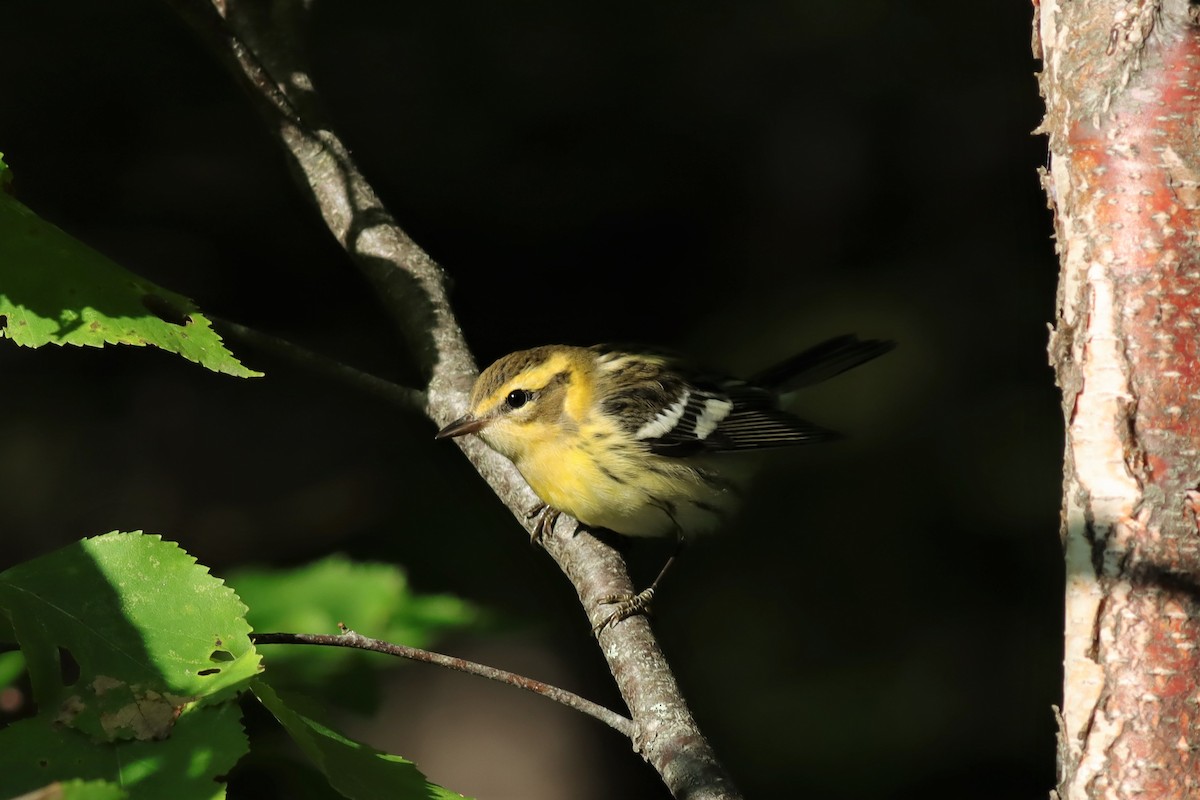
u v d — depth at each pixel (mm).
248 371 3854
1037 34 3791
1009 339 14477
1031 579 13547
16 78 13125
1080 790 3465
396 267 7332
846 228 14953
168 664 3234
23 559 12203
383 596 5473
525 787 11680
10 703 4727
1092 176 3520
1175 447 3402
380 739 11750
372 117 13914
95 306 3809
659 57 14594
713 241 14898
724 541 14117
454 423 6980
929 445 14188
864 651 13406
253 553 12539
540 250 14562
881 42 14906
